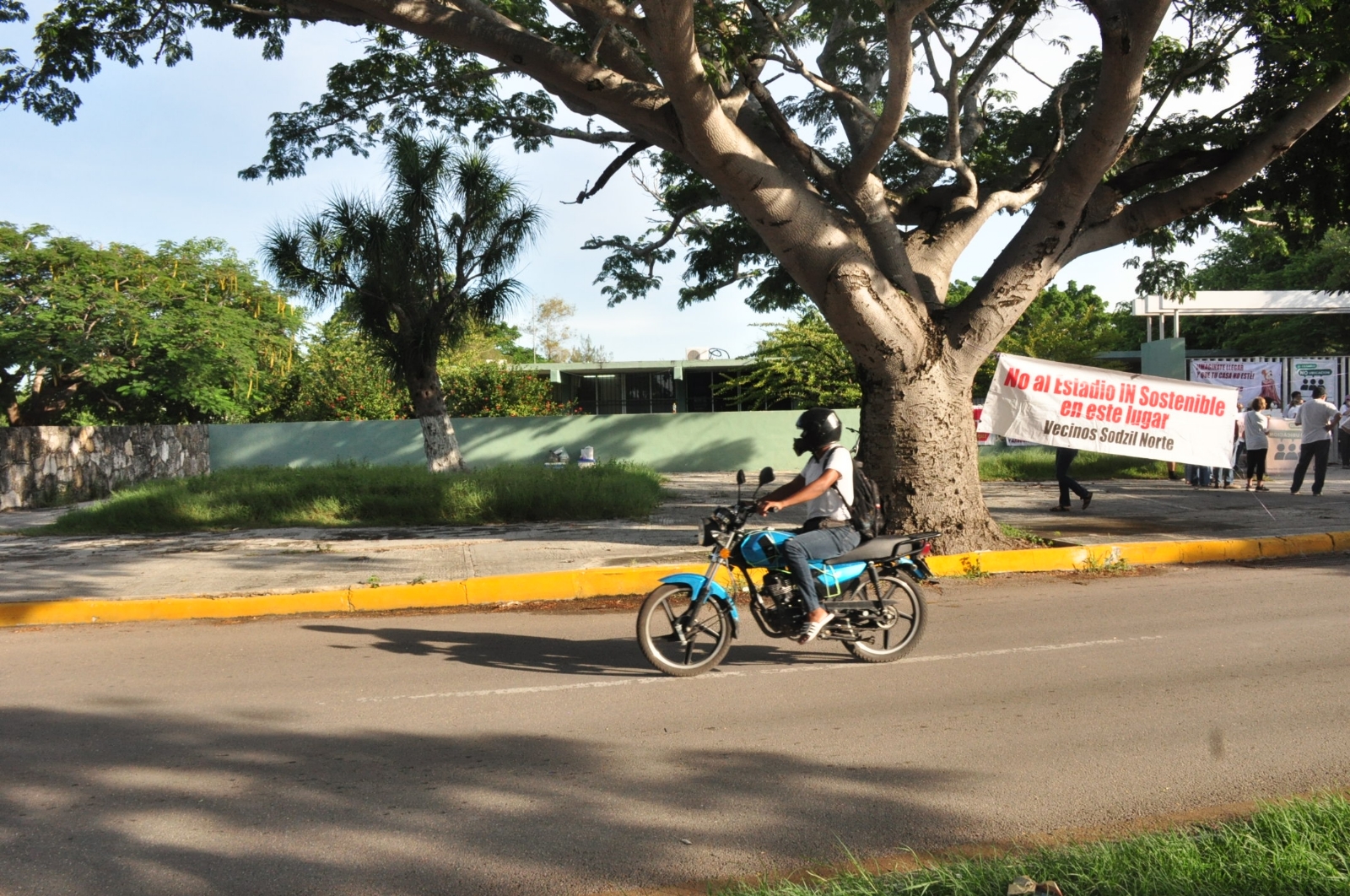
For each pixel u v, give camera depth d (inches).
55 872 144.4
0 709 232.1
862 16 462.9
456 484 615.8
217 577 400.8
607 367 1352.1
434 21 361.1
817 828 156.3
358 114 543.5
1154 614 317.4
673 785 175.8
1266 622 301.0
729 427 1010.1
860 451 434.3
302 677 257.9
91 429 829.8
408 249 751.1
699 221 620.7
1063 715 212.5
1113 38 357.4
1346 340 1387.8
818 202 391.5
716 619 261.0
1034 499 642.2
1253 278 1467.8
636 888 137.5
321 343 1284.4
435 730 210.2
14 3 440.1
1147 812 159.5
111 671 270.2
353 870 144.4
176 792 175.8
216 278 1205.7
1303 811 144.3
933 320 430.6
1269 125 425.4
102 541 525.7
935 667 256.1
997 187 535.8
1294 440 749.3
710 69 411.5
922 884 126.3
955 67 450.9
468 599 370.9
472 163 759.1
